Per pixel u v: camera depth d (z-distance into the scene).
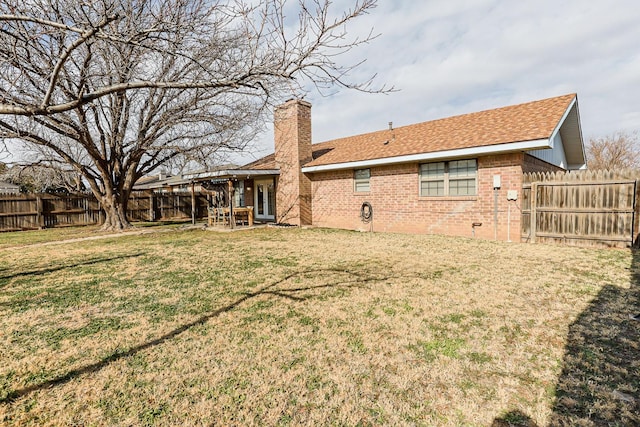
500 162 9.20
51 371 2.70
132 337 3.31
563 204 8.34
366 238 10.12
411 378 2.53
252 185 17.92
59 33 3.45
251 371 2.66
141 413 2.18
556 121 8.73
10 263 7.05
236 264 6.59
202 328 3.50
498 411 2.16
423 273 5.62
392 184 11.73
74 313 4.00
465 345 3.04
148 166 14.14
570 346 3.00
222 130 10.80
